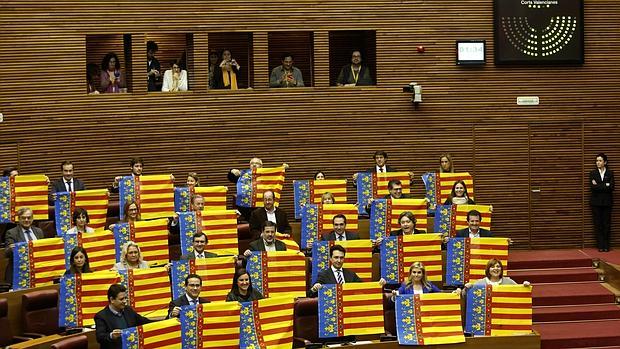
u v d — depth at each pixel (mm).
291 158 23781
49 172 22531
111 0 22812
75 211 18828
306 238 19734
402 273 18641
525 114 24578
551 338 19594
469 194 21781
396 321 16766
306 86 24625
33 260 17562
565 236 24859
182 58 24406
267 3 23500
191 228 19141
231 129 23516
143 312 16891
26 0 22328
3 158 22172
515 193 24625
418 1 24109
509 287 17203
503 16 24312
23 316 16516
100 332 15102
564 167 24766
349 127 23984
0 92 22172
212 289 17500
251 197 21188
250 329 15805
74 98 22688
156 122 23172
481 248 18844
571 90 24703
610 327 20281
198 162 23391
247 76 24969
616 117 24875
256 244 18703
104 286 16453
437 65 24219
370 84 24172
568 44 24562
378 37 24000
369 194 21531
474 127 24422
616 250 24328
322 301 16578
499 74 24469
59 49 22578
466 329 17203
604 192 24016
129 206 19391
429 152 24281
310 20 23703
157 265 18906
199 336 15297
